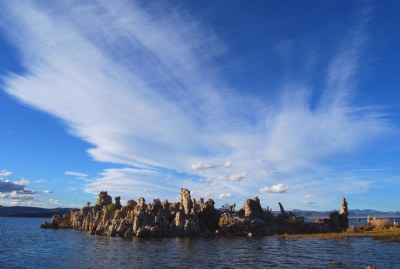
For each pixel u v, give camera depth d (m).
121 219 157.50
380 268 65.31
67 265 73.31
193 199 164.25
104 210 178.62
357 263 71.44
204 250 98.50
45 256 87.25
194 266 71.44
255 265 71.88
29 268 69.69
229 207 181.25
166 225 153.88
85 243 120.62
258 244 113.62
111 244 116.75
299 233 158.88
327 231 163.00
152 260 79.88
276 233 156.88
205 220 167.12
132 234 148.38
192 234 152.62
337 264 70.69
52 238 143.00
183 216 156.88
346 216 178.25
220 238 138.62
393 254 83.94
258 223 161.75
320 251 92.19
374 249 93.88
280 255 86.12
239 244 114.38
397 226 167.38
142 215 152.50
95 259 81.75
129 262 77.06
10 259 82.19
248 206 170.75
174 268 69.44
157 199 164.50
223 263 75.00
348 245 104.62
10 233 176.00
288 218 177.75
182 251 96.44
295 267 68.81
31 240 134.00
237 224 156.88
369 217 184.88
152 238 140.25
